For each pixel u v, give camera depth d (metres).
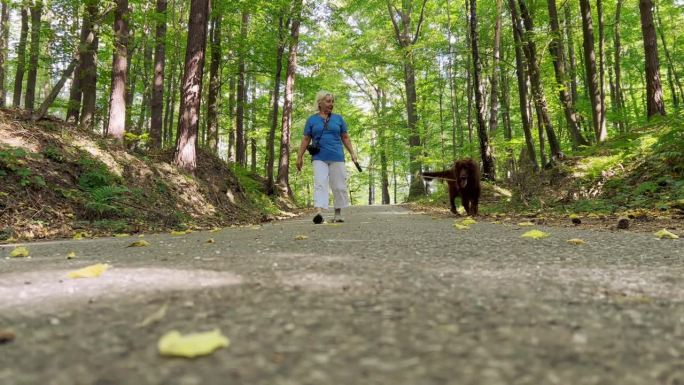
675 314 1.37
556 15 14.18
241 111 22.62
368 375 0.88
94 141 9.10
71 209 6.81
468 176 8.78
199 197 10.16
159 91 14.23
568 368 0.92
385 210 14.93
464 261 2.53
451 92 25.80
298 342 1.09
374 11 29.06
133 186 8.62
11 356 1.01
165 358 0.98
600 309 1.43
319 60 23.80
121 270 2.36
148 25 15.95
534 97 13.05
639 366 0.93
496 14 19.69
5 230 5.59
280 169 20.73
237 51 17.44
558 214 8.16
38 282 2.08
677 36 25.06
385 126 30.78
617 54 20.62
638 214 6.42
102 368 0.92
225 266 2.44
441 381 0.85
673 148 8.66
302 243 3.77
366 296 1.62
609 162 9.95
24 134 7.79
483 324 1.25
